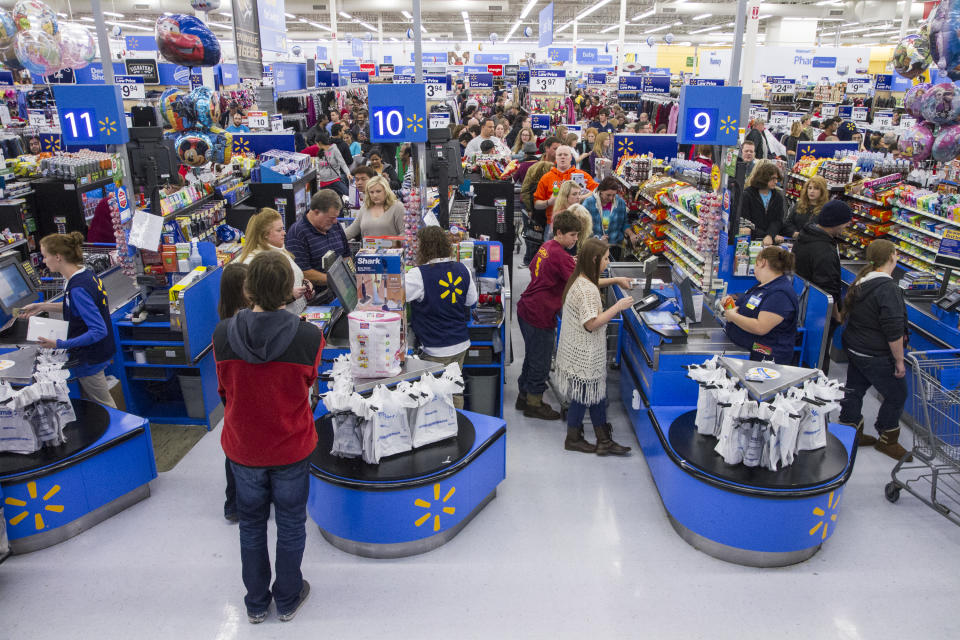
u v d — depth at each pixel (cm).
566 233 442
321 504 341
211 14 2966
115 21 3238
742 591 321
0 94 1218
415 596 317
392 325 338
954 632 296
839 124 1318
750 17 1107
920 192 638
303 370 271
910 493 396
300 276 441
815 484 321
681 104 478
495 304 490
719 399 337
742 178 527
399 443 344
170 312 443
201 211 582
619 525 371
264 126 1109
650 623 301
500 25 4144
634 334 465
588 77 2341
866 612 308
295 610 305
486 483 376
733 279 547
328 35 4225
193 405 476
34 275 503
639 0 3019
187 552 347
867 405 516
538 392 484
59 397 349
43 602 311
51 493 343
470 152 1041
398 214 563
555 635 294
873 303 414
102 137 475
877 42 4297
